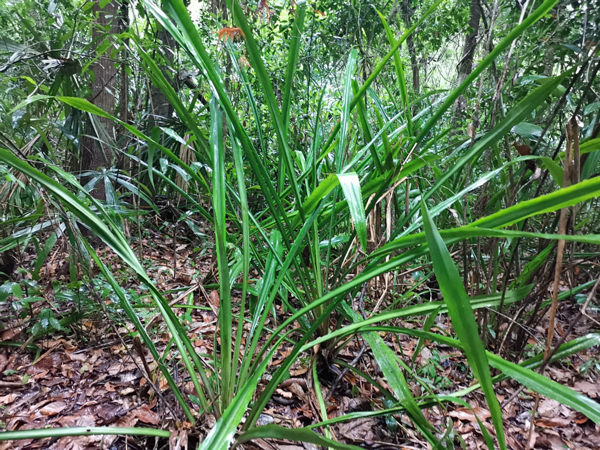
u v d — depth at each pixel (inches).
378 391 55.3
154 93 125.9
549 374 60.9
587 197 27.1
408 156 48.7
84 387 55.2
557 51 65.9
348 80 59.7
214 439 31.9
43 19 78.4
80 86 78.4
